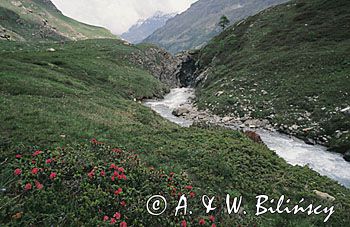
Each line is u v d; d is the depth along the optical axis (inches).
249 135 939.3
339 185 663.8
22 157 426.3
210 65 3201.3
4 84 1060.5
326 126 1198.3
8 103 745.6
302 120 1309.1
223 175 534.3
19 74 1353.3
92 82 1932.8
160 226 331.0
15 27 7308.1
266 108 1537.9
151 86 2522.1
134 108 1327.5
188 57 4239.7
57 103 903.7
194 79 3575.3
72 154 442.9
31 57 2076.8
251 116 1509.6
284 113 1427.2
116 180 386.0
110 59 2935.5
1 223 285.0
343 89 1435.8
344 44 2006.6
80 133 609.0
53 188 349.4
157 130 818.8
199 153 616.7
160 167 518.9
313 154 1031.0
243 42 3046.3
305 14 2815.0
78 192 351.6
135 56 3462.1
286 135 1273.4
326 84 1555.1
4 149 464.4
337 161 963.3
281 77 1862.7
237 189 501.7
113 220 298.0
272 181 562.3
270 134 1294.3
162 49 4315.9
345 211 484.4
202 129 915.4
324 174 861.2
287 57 2108.8
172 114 1781.5
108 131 689.6
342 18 2432.3
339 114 1235.9
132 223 317.1
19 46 3176.7
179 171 517.3
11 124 580.1
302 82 1670.8
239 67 2391.7
